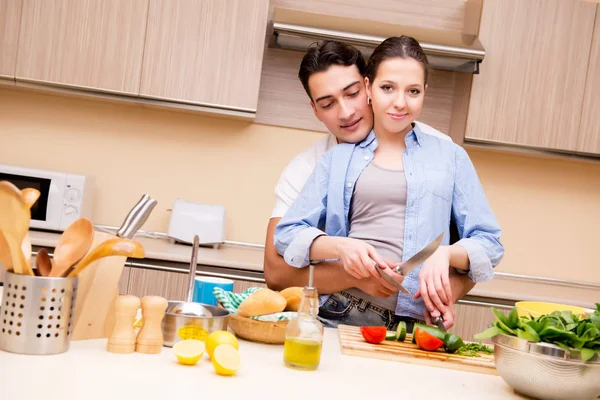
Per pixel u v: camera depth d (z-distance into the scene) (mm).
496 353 1143
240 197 3248
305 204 1724
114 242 1087
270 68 3232
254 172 3250
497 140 3021
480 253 1597
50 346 1066
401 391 1065
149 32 2887
